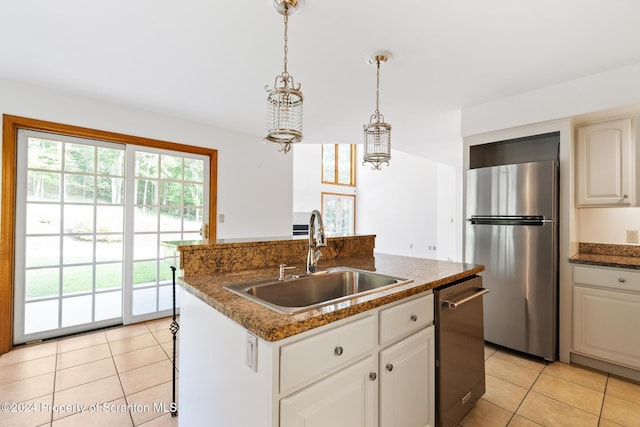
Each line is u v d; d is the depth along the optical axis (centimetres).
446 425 154
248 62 212
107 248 296
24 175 256
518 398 192
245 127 362
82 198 283
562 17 160
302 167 788
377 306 117
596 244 274
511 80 235
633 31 171
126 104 292
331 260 211
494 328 262
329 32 175
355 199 883
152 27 172
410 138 406
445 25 168
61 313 275
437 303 151
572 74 225
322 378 101
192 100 282
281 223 416
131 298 307
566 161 238
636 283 208
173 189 332
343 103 283
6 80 241
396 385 128
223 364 112
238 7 155
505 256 256
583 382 210
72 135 275
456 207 620
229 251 166
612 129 238
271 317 95
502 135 272
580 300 231
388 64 211
